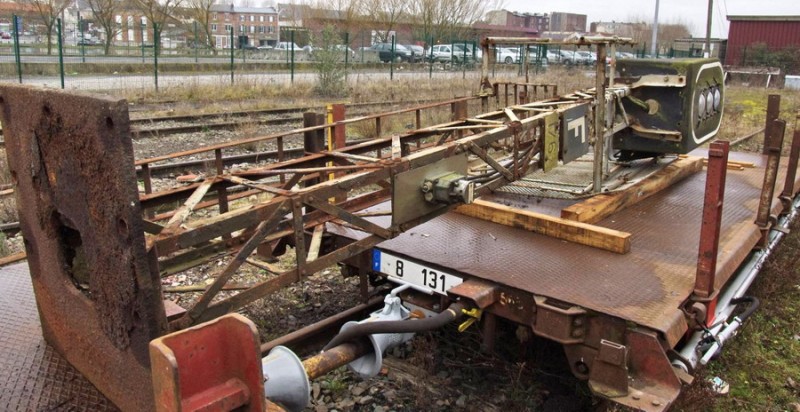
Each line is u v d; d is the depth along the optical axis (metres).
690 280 3.38
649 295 3.18
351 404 3.52
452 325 4.19
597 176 4.59
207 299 2.40
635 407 2.66
